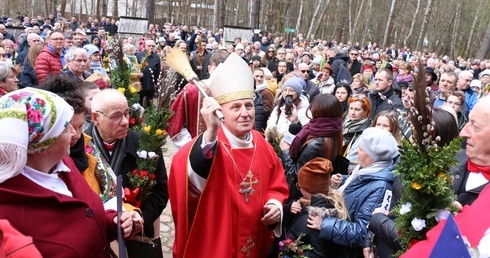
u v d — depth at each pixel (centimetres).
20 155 165
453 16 3816
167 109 294
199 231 255
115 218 214
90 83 299
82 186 197
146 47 947
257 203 270
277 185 288
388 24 3462
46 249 169
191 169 251
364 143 293
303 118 497
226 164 261
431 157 195
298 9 3919
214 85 270
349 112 455
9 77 444
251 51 1244
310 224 271
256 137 289
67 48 893
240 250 262
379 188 276
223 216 254
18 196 167
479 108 223
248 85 270
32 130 170
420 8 3941
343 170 357
